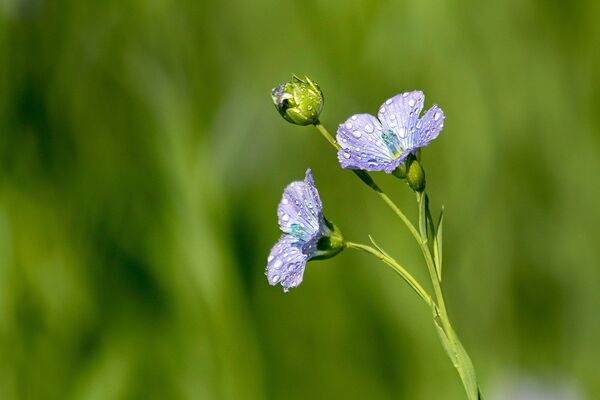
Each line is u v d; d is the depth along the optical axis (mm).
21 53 463
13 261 448
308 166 475
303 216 354
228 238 440
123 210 448
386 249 469
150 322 443
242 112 465
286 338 458
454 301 481
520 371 479
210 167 446
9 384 444
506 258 487
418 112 350
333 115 481
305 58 483
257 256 456
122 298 447
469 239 487
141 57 466
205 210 438
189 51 476
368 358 462
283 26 484
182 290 438
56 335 448
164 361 440
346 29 485
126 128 458
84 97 464
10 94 460
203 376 438
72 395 441
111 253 447
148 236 443
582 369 484
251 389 438
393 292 466
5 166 456
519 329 485
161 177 441
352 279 467
